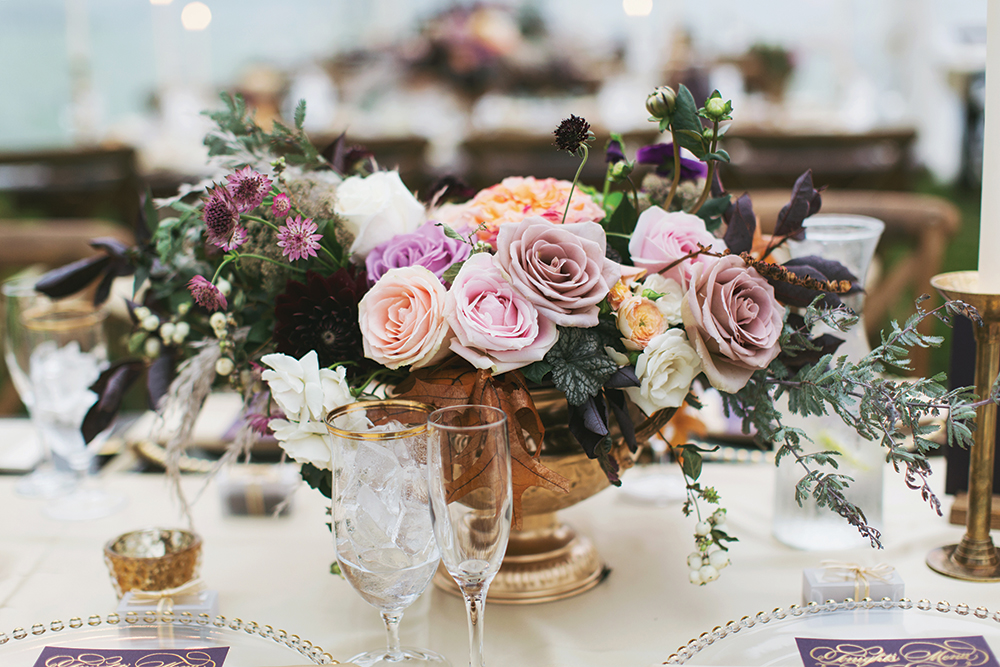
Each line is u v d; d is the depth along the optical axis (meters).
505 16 5.95
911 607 0.74
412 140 4.14
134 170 4.36
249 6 7.86
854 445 0.90
